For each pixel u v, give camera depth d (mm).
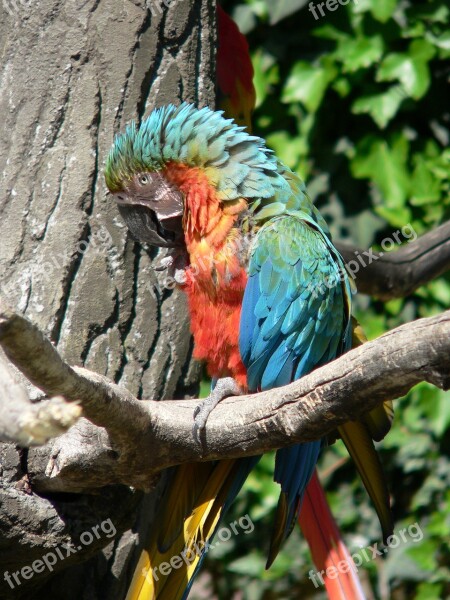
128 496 6191
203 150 6895
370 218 12016
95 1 6820
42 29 6809
